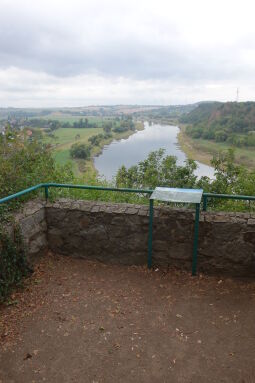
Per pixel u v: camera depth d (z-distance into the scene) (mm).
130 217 4012
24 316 3215
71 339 2904
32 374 2523
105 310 3320
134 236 4066
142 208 4090
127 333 2982
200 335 2949
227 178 5992
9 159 4734
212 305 3389
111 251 4203
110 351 2762
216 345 2820
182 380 2463
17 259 3705
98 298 3525
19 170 4590
